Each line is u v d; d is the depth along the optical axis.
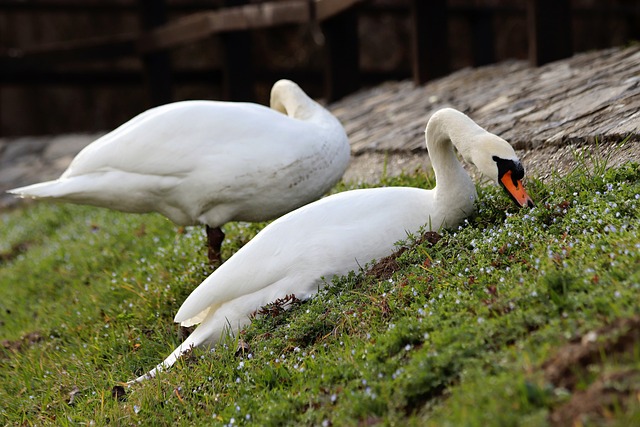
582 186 9.77
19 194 11.34
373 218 9.64
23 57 28.41
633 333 6.30
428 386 6.93
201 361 9.06
